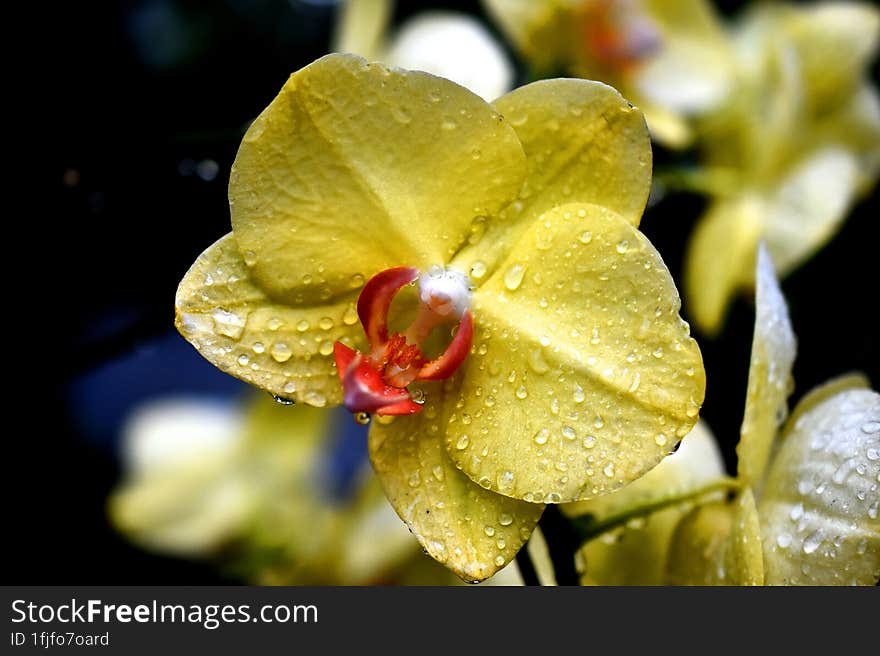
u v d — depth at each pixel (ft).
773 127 1.48
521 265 1.12
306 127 1.10
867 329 1.54
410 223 1.12
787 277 1.55
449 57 1.45
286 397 1.11
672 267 1.50
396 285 1.12
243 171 1.10
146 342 1.38
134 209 1.37
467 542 1.11
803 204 1.51
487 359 1.12
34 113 1.42
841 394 1.19
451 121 1.11
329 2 1.65
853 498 1.14
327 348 1.12
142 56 1.56
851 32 1.54
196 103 1.57
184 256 1.38
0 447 1.53
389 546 1.47
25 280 1.38
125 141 1.36
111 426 1.86
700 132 1.50
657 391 1.08
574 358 1.10
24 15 1.47
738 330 1.48
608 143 1.11
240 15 1.62
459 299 1.11
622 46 1.43
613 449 1.09
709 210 1.49
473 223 1.12
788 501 1.17
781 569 1.16
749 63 1.51
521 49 1.44
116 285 1.40
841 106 1.55
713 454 1.26
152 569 1.58
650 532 1.23
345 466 1.89
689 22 1.49
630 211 1.11
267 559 1.58
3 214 1.37
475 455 1.11
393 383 1.11
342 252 1.12
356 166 1.11
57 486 1.58
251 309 1.11
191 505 1.60
